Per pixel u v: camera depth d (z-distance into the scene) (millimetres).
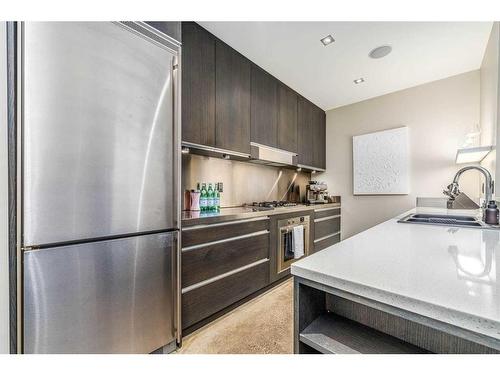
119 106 1202
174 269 1448
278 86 2801
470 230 1179
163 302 1387
